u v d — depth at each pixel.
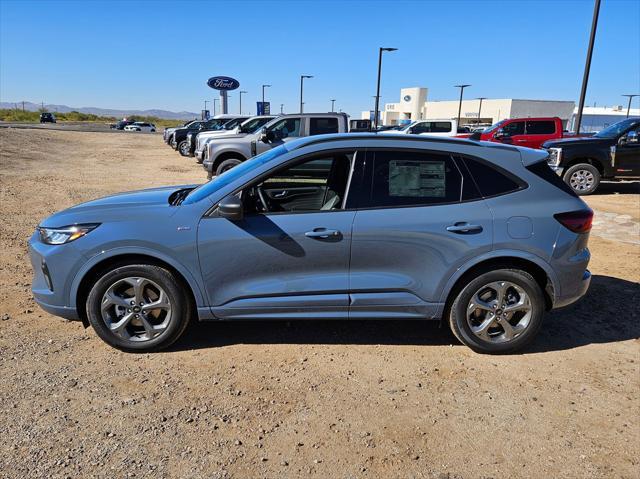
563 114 78.25
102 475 2.67
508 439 3.06
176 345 4.18
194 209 3.89
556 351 4.21
